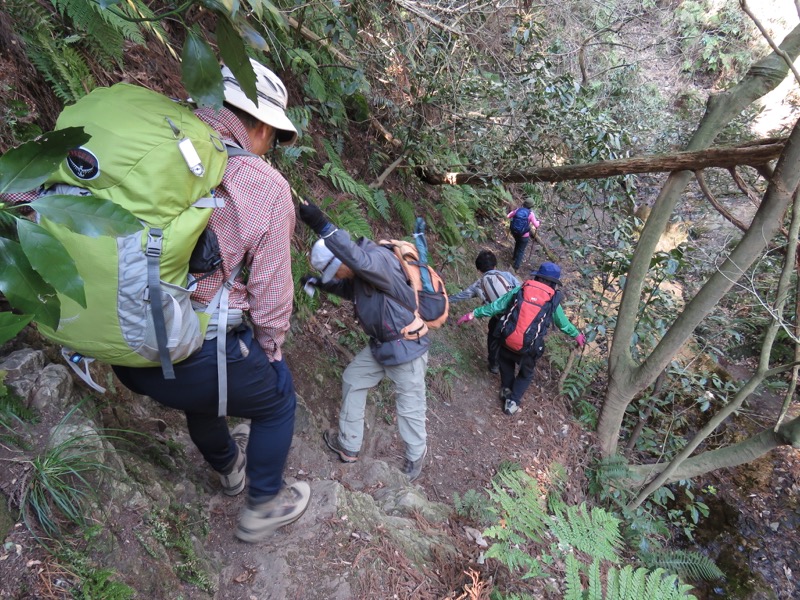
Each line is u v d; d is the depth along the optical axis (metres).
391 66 5.25
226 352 1.52
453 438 4.12
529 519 3.03
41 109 2.31
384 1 4.59
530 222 6.82
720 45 11.76
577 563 2.65
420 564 2.34
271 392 1.71
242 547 2.03
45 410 1.61
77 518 1.42
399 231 5.59
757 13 11.73
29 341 1.85
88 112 1.21
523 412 4.86
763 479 5.79
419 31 4.80
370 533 2.27
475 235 6.43
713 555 5.03
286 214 1.48
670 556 4.36
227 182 1.38
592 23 9.07
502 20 5.92
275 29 4.12
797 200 3.34
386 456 3.45
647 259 4.52
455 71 5.19
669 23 12.17
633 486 4.80
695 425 6.04
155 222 1.19
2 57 2.15
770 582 4.88
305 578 1.95
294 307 3.61
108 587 1.34
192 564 1.76
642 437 5.68
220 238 1.39
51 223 1.16
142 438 2.12
